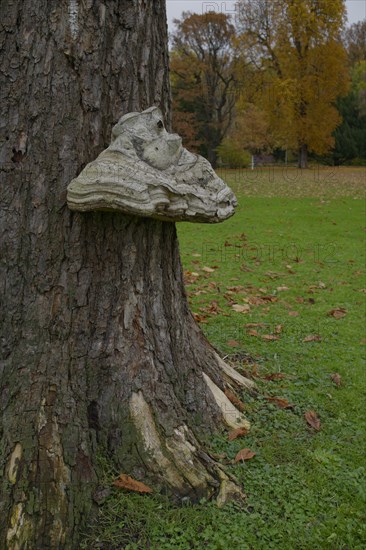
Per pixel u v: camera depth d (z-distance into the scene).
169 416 2.59
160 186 2.20
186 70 37.06
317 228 10.77
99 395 2.54
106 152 2.29
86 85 2.37
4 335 2.41
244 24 32.72
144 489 2.40
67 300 2.46
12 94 2.31
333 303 5.82
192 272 6.92
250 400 3.27
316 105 32.34
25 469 2.24
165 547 2.23
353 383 3.84
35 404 2.36
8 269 2.40
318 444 3.01
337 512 2.51
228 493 2.50
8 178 2.36
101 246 2.52
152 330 2.70
